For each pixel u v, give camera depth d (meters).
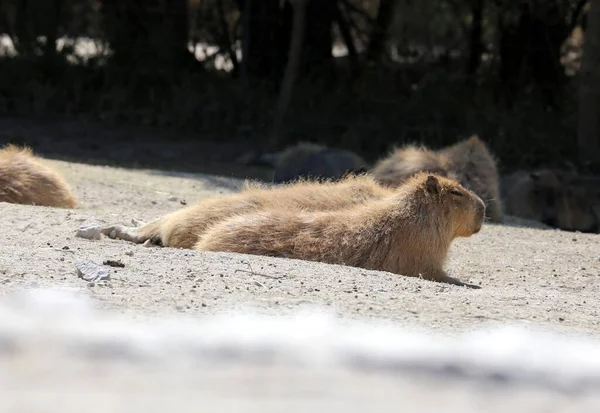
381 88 50.78
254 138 49.16
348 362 7.46
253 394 6.88
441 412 6.74
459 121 48.22
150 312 13.32
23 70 54.00
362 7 59.34
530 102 48.75
